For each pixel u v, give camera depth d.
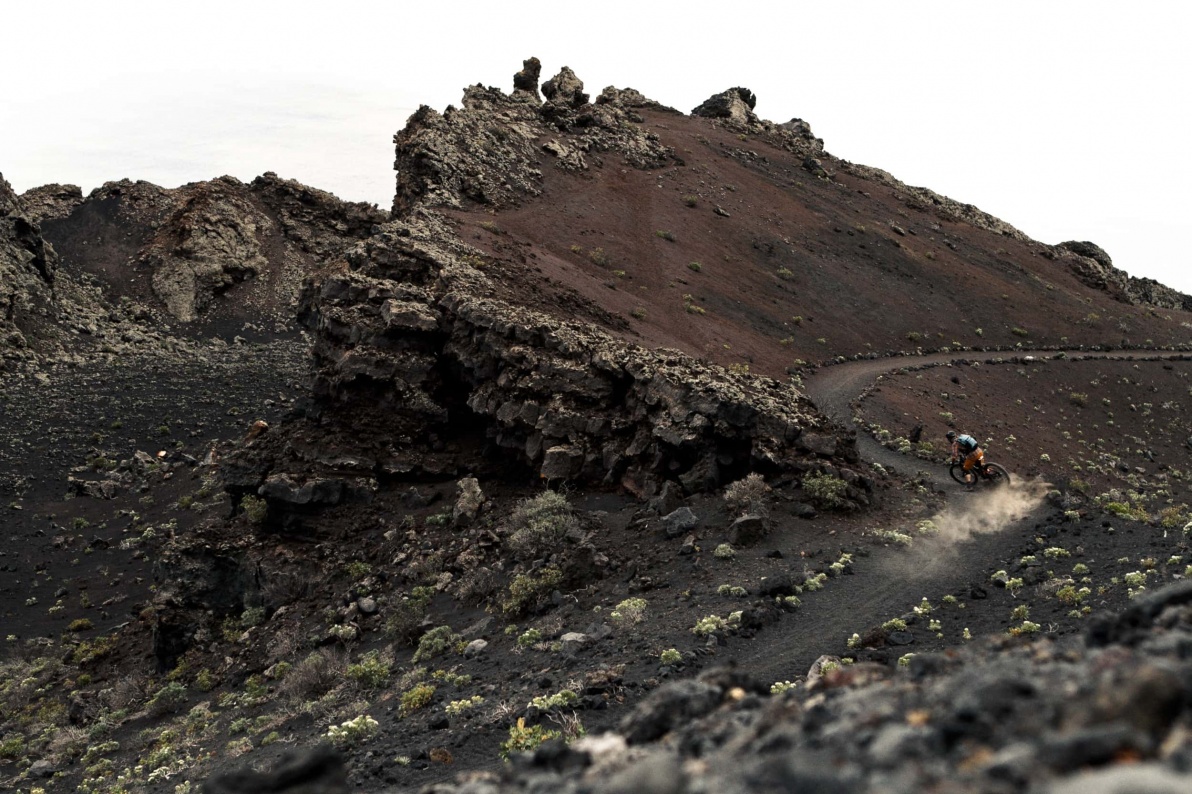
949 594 23.83
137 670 43.41
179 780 24.17
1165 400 95.81
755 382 41.47
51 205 184.25
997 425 70.38
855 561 27.42
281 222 181.12
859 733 4.21
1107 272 161.38
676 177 128.88
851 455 36.84
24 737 37.81
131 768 27.98
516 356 43.56
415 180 97.94
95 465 85.94
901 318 107.69
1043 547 27.16
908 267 124.25
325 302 50.44
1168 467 74.19
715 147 148.38
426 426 46.72
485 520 38.94
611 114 142.88
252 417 100.06
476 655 26.41
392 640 31.30
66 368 120.12
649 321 76.56
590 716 18.52
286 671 32.56
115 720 35.62
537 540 32.81
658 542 31.55
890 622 21.72
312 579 40.19
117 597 60.72
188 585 42.78
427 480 45.19
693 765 4.69
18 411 97.69
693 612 24.50
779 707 5.42
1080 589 22.03
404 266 55.09
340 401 47.09
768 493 33.28
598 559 30.55
